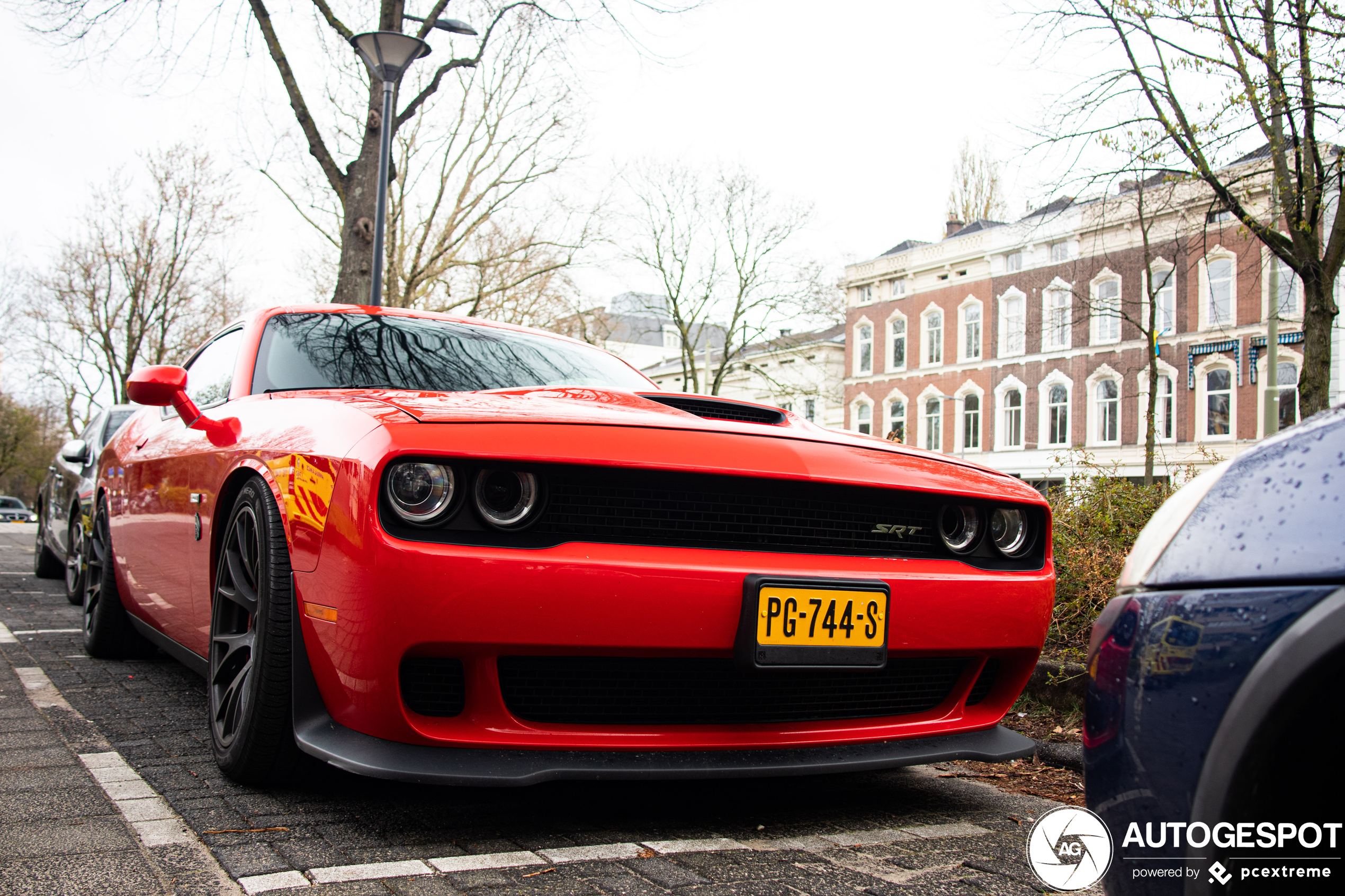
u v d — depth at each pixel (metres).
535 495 1.79
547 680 1.86
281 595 1.98
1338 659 0.86
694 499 1.92
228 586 2.32
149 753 2.40
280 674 1.96
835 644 1.94
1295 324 22.70
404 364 2.75
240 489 2.34
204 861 1.67
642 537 1.87
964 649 2.13
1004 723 3.35
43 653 3.94
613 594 1.77
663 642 1.81
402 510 1.74
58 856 1.65
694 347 28.86
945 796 2.49
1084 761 1.12
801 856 1.88
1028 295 29.11
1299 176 9.37
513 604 1.72
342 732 1.87
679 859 1.81
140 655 3.90
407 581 1.69
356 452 1.81
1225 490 1.04
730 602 1.86
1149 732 1.00
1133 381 26.09
